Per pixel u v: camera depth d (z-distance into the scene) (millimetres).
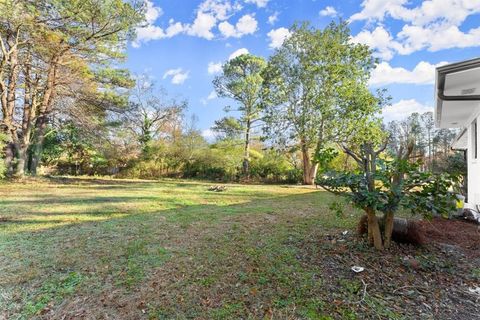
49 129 14547
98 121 13633
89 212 5719
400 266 2740
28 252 3229
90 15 10680
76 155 17469
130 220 4898
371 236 3203
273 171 17312
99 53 12320
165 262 2936
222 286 2438
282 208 6234
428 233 3924
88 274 2670
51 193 8797
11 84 11227
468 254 3123
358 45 14266
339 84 14305
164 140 19656
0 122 11203
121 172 17828
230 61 17859
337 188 3170
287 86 15188
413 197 2836
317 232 3926
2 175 10672
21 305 2176
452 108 5727
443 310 2092
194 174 18281
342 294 2281
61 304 2191
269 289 2371
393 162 3031
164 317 2025
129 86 14211
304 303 2168
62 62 11758
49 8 10047
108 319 2010
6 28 10289
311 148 15461
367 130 13617
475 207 5559
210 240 3652
